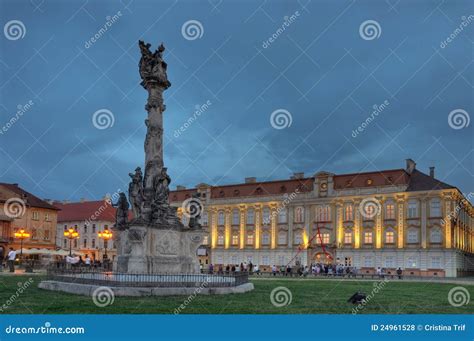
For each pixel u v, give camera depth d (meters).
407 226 76.56
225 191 95.19
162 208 30.80
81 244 104.62
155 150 32.09
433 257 74.00
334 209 83.06
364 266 78.88
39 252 66.31
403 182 77.75
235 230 92.44
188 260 30.97
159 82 32.69
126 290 24.16
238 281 28.53
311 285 40.19
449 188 73.94
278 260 87.00
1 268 57.12
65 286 26.58
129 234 29.42
